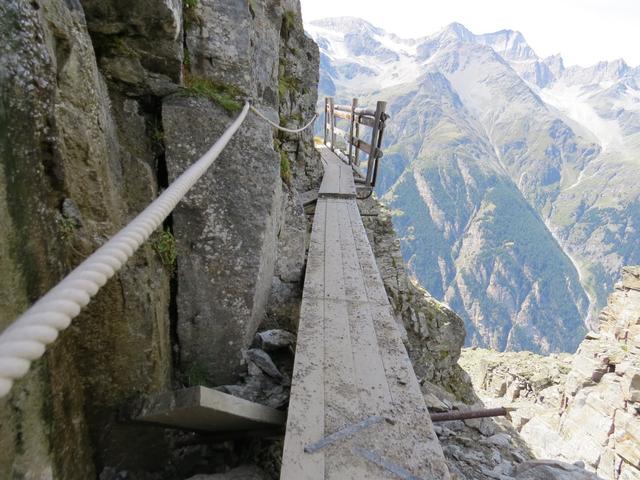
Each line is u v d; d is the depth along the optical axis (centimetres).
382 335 354
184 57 373
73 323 251
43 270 200
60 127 226
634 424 1412
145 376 287
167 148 348
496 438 568
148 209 158
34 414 193
